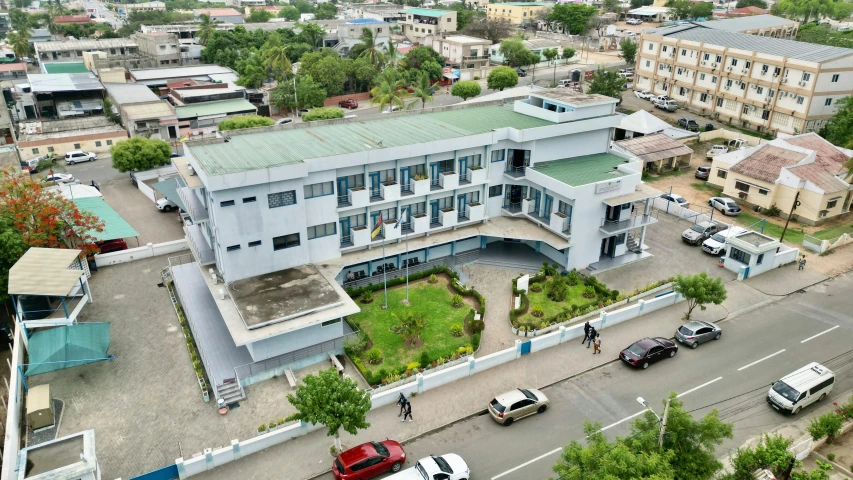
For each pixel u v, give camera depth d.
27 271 39.31
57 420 34.25
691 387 37.38
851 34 121.12
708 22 129.25
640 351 39.03
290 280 41.66
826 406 36.09
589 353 40.62
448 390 37.09
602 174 50.53
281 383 37.44
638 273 50.50
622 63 140.50
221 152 43.88
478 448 32.66
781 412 35.31
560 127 51.62
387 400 35.84
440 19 162.75
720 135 85.62
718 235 54.84
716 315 45.12
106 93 103.19
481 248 54.03
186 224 50.88
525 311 44.75
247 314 37.41
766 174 61.97
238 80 108.81
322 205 43.31
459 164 49.72
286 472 31.05
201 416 34.66
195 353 39.81
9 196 46.00
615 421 34.50
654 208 64.00
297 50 127.81
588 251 50.31
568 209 48.62
